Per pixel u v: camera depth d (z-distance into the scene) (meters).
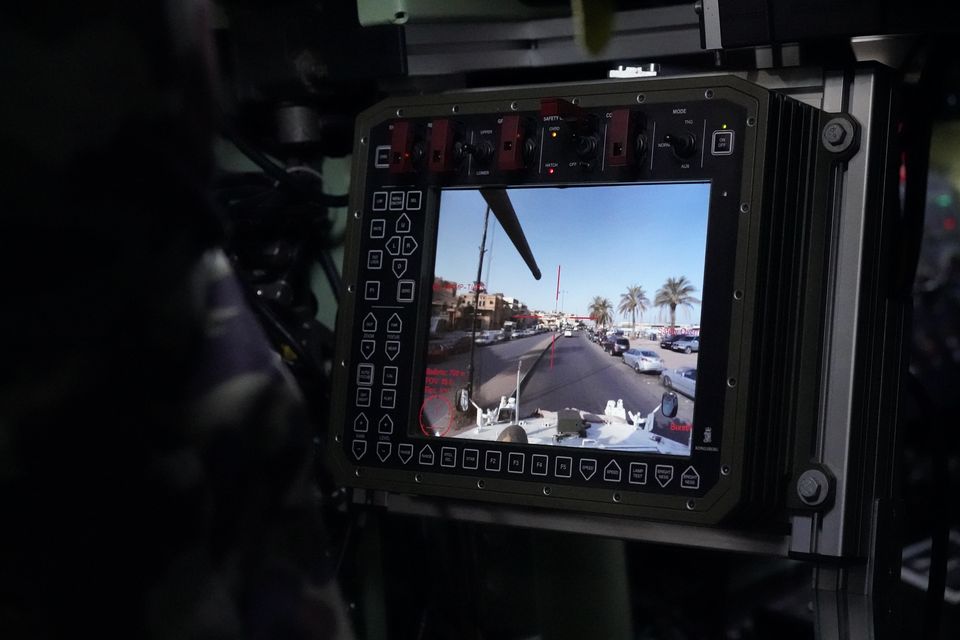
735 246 1.19
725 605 1.75
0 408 0.42
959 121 1.90
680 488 1.18
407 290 1.36
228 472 0.49
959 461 1.89
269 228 1.67
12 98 0.41
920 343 2.01
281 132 1.65
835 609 1.21
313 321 1.70
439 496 1.33
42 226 0.42
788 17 1.23
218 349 0.48
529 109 1.32
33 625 0.45
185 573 0.47
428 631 1.73
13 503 0.43
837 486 1.19
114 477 0.45
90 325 0.43
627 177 1.26
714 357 1.18
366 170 1.40
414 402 1.34
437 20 1.49
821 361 1.22
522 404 1.29
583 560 1.58
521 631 1.67
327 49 1.54
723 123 1.21
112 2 0.42
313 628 0.52
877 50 1.31
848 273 1.22
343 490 1.59
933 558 1.46
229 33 1.62
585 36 1.16
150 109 0.43
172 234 0.45
